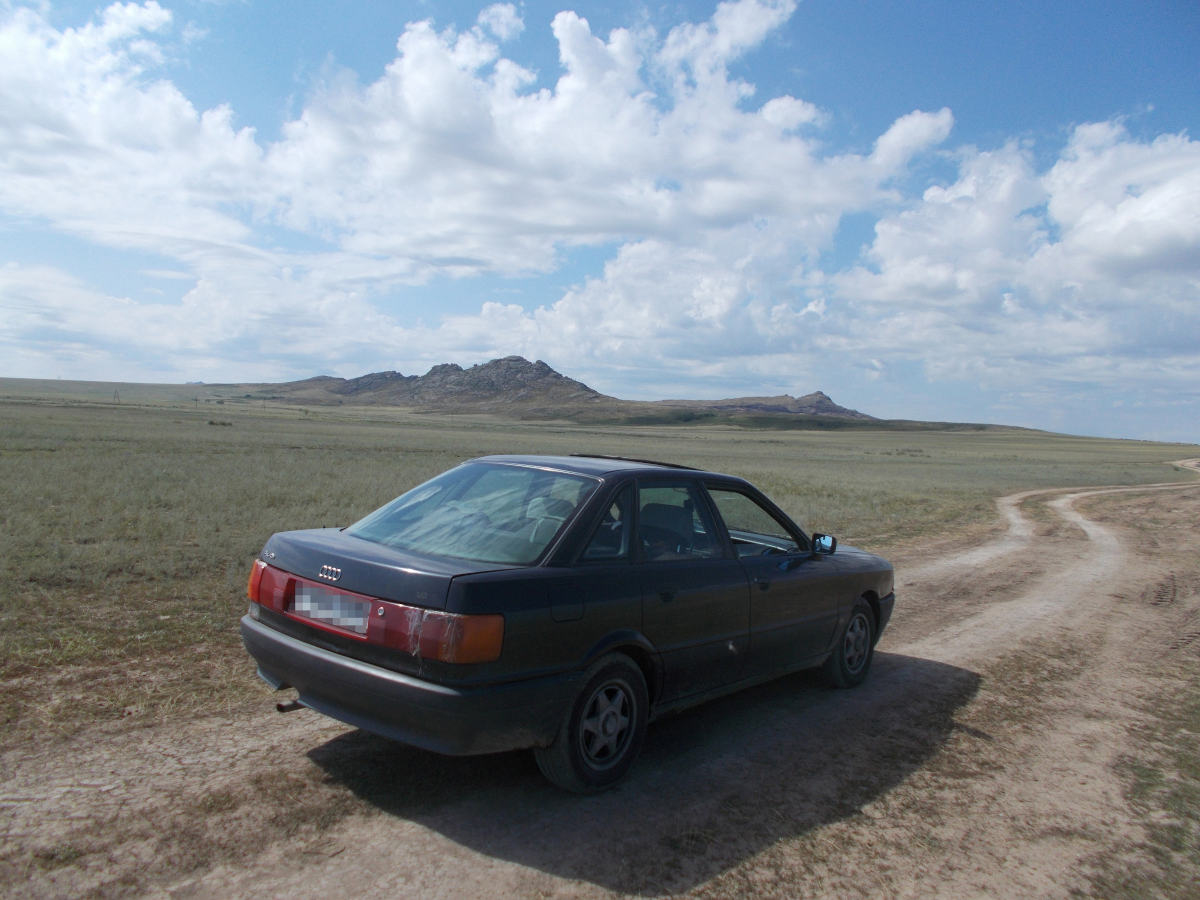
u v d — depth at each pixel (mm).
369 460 29078
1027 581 11305
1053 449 138000
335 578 3738
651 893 3072
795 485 28156
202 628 6055
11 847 3004
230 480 17312
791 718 5230
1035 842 3727
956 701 5777
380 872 3064
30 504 11805
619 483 4281
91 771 3662
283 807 3490
